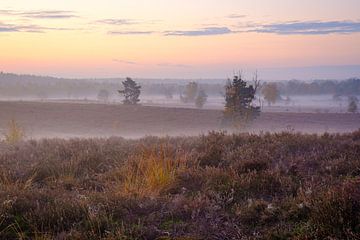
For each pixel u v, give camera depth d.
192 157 9.91
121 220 6.23
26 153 11.23
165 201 7.07
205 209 6.65
